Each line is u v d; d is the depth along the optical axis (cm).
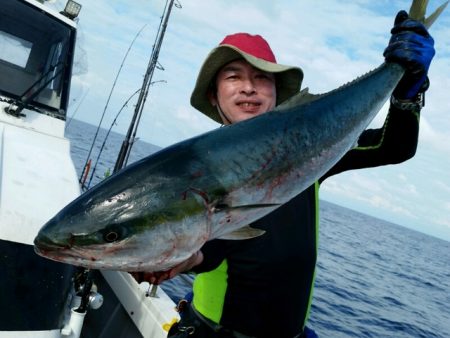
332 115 94
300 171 87
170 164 73
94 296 129
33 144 159
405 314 823
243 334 85
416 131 107
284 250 87
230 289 85
